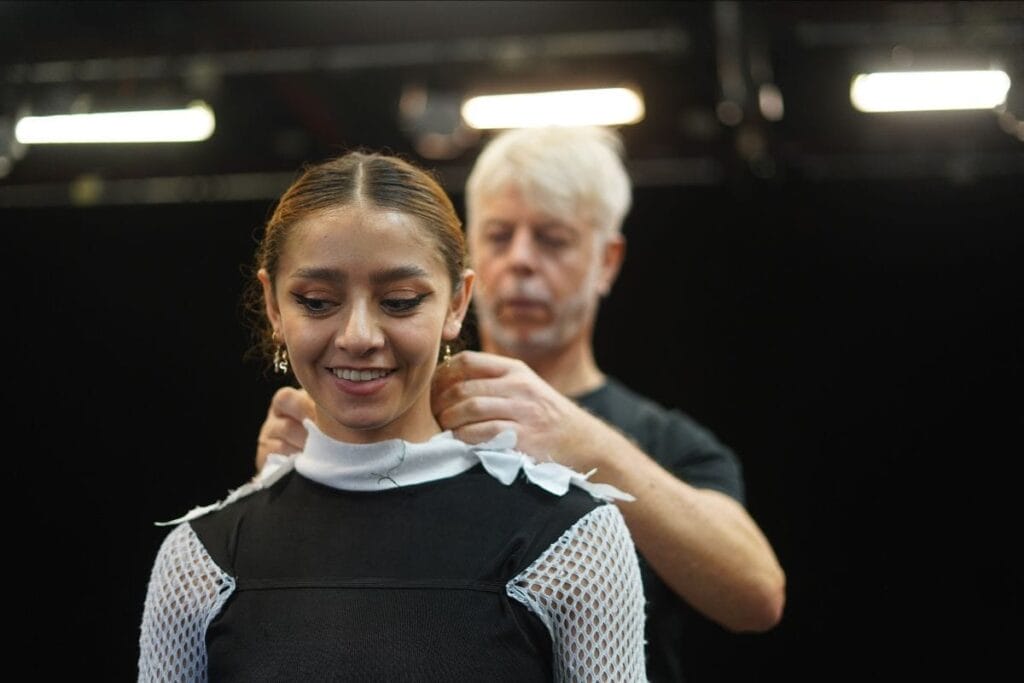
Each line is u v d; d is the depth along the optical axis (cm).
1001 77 417
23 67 422
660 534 220
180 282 553
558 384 284
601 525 167
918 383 562
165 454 582
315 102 443
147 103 433
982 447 559
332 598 159
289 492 174
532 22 411
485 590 159
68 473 581
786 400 575
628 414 279
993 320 547
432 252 163
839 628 575
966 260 539
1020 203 512
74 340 566
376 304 161
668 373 582
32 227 533
